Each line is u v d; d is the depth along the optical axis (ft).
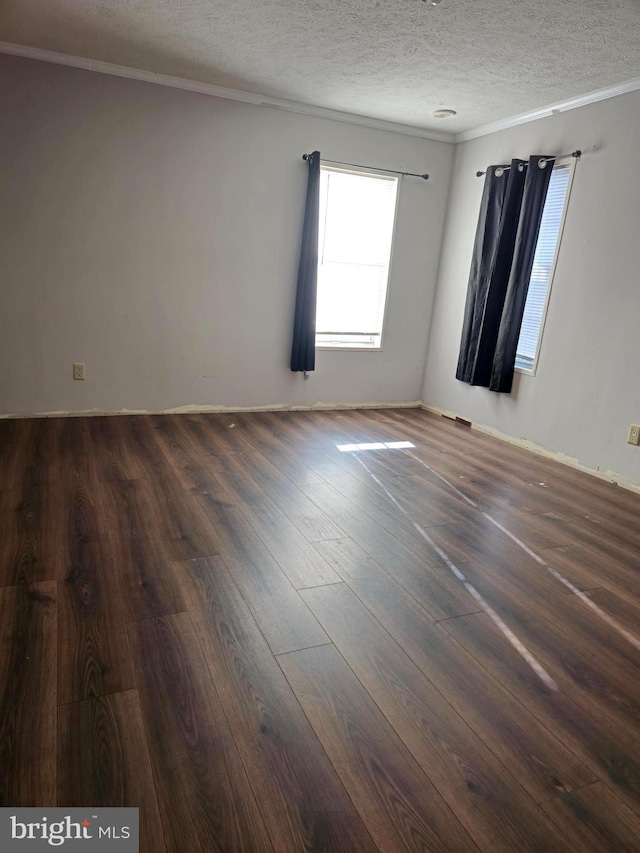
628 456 11.64
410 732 4.88
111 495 9.35
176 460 11.34
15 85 11.89
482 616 6.73
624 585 7.70
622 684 5.71
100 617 6.11
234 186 14.14
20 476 9.89
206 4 9.33
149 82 12.82
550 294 13.26
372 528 8.94
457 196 16.25
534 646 6.23
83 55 11.95
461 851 3.87
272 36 10.39
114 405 14.33
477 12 8.85
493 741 4.86
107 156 12.89
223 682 5.29
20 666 5.30
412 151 15.79
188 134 13.42
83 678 5.20
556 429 13.25
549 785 4.45
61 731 4.59
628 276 11.47
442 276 16.94
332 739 4.74
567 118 12.67
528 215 13.26
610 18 8.70
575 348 12.69
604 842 4.01
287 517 9.08
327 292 16.02
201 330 14.70
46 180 12.56
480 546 8.59
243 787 4.23
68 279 13.21
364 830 3.97
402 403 17.85
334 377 16.63
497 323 14.52
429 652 5.99
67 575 6.88
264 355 15.56
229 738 4.66
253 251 14.71
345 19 9.47
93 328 13.69
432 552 8.27
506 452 13.76
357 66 11.52
